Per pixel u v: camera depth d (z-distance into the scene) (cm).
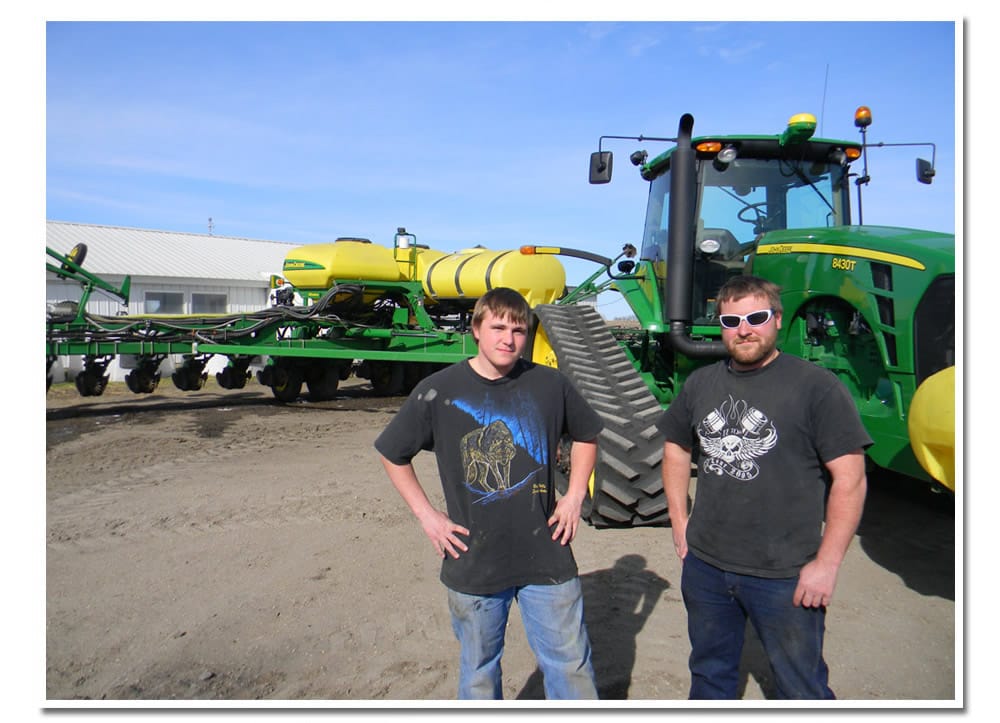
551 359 668
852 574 437
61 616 393
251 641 364
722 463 255
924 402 339
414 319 1236
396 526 539
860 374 445
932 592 411
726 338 256
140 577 446
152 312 1850
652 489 492
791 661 245
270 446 849
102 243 1992
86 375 1091
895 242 410
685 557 271
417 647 356
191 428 971
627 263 717
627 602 399
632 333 757
